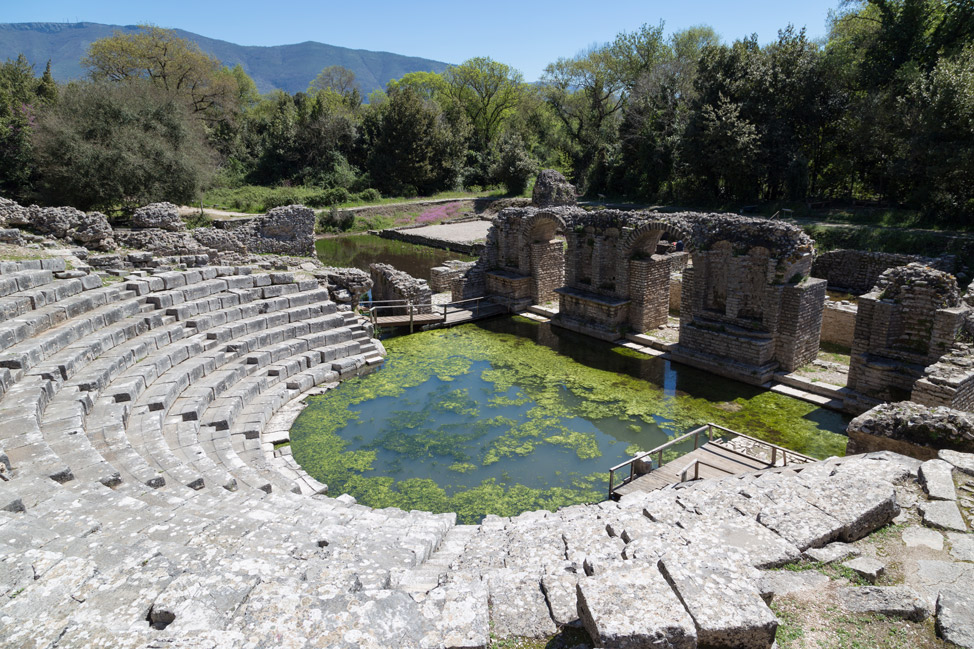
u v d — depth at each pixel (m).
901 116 30.97
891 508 6.36
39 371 11.21
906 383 14.19
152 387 13.51
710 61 41.59
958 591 5.02
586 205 50.97
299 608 4.44
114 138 35.62
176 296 16.89
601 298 21.22
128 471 9.33
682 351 18.77
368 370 18.66
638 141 51.06
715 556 5.04
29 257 15.98
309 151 63.34
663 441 14.10
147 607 4.59
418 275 33.94
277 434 14.38
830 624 4.76
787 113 40.00
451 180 66.12
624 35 59.28
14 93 47.31
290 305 19.61
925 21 35.22
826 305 19.44
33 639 4.08
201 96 63.19
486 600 5.11
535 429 14.76
